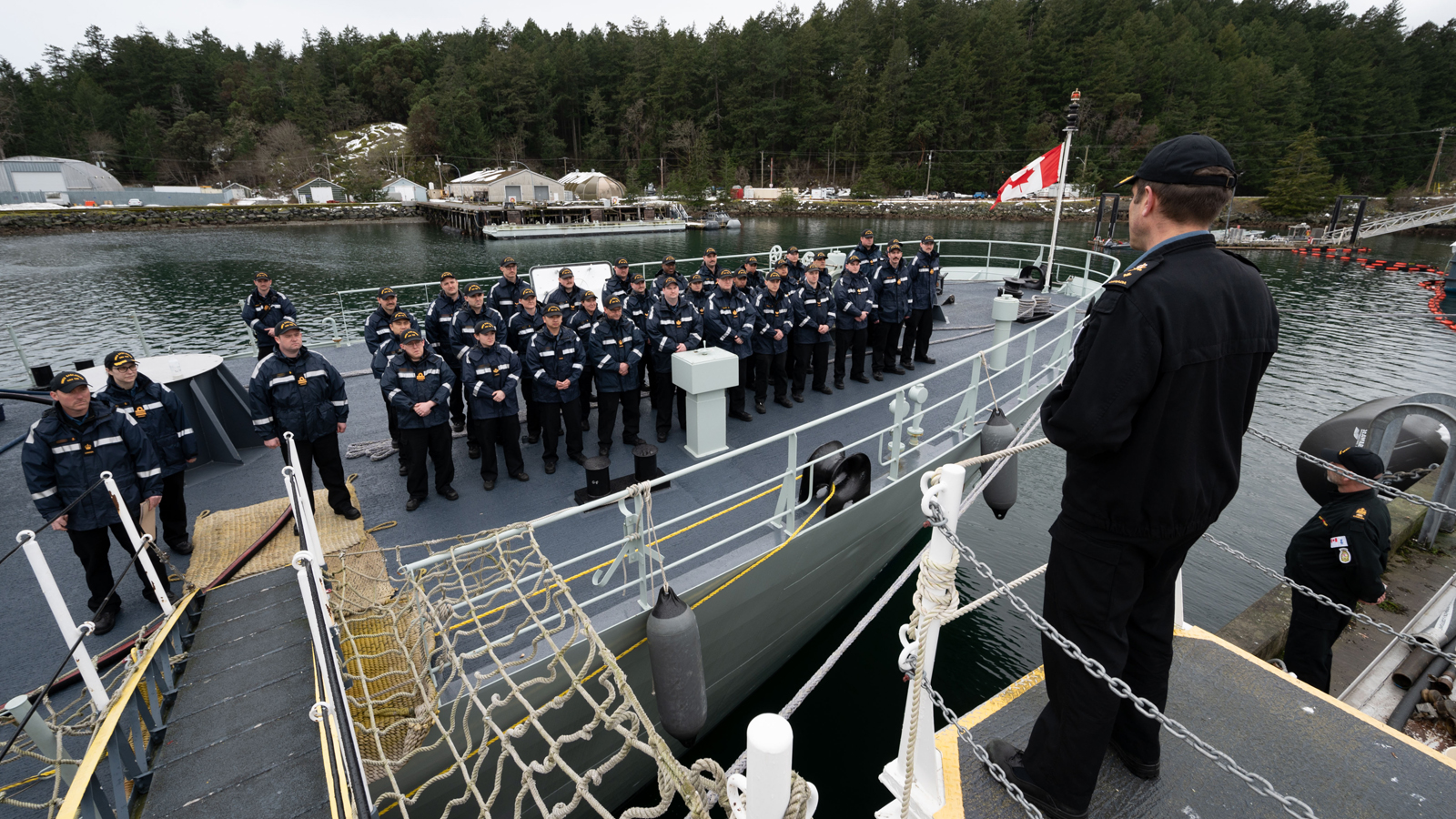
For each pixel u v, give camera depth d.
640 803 4.86
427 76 116.06
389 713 3.18
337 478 4.98
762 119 81.00
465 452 6.46
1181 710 2.37
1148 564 1.75
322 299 25.52
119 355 4.18
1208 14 94.69
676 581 4.11
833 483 4.95
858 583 6.11
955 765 2.18
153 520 4.12
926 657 1.89
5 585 4.36
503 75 91.19
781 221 62.38
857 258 7.90
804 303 7.35
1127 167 69.50
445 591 3.78
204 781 2.57
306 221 67.00
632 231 50.16
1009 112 74.62
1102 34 76.19
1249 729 2.28
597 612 3.92
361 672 3.31
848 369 8.97
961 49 79.31
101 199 69.12
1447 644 4.38
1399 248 39.66
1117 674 1.75
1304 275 30.64
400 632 3.57
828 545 4.93
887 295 8.12
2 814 2.64
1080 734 1.79
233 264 36.38
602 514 5.16
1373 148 66.75
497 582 4.23
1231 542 8.58
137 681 2.48
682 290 7.65
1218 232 42.56
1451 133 65.25
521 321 7.05
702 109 84.44
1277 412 13.69
